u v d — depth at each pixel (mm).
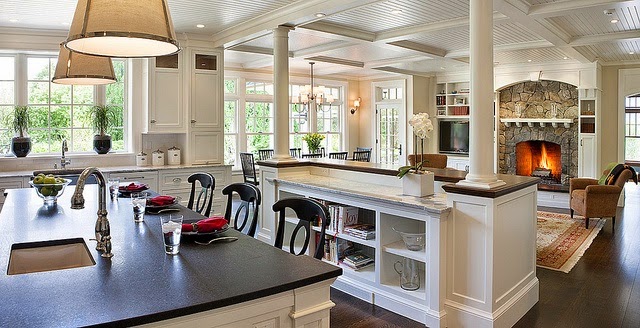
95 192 4074
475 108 3305
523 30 6062
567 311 3676
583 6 4504
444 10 5129
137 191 3914
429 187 3734
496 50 7312
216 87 6668
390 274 3859
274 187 5066
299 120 10766
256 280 1719
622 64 8797
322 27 5773
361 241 3928
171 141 6828
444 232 3334
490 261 3146
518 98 10055
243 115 9711
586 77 8656
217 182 6633
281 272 1816
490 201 3113
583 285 4281
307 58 8094
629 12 5105
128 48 2037
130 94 6590
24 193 4090
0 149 5992
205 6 4875
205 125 6605
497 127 10250
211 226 2379
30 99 6105
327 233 4273
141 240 2359
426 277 3422
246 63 9375
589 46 7250
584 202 6684
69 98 6336
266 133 10164
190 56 6406
